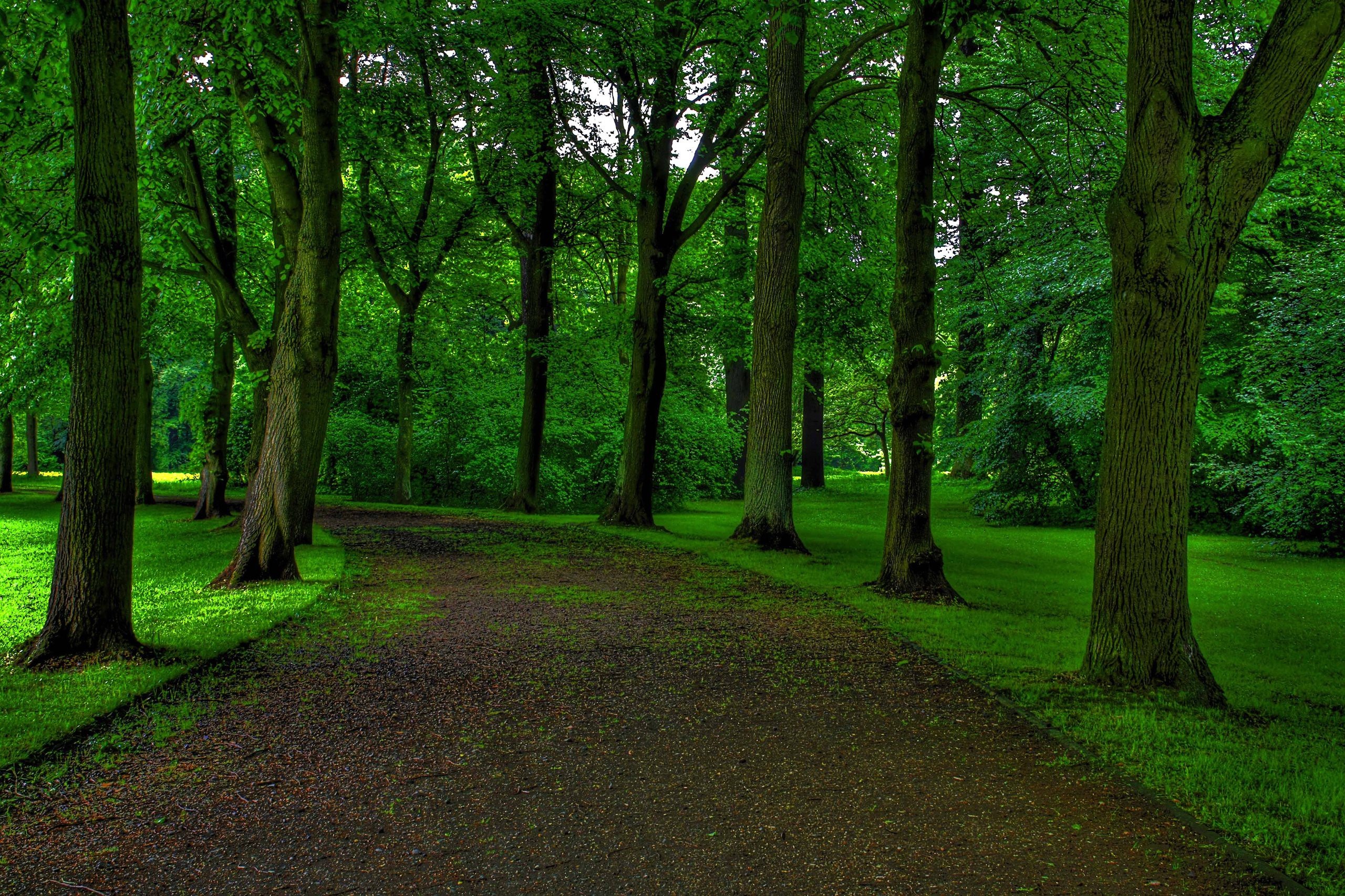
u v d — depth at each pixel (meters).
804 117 14.31
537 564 12.50
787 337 14.49
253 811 3.90
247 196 19.58
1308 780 4.36
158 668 6.12
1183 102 5.68
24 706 5.16
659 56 16.02
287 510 10.36
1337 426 15.88
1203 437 21.02
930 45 10.72
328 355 10.72
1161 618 6.01
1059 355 24.56
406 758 4.61
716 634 7.84
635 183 20.14
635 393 18.47
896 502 10.73
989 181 22.28
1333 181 16.86
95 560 6.40
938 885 3.27
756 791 4.20
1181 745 4.88
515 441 25.55
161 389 48.94
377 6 13.86
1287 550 18.05
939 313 25.94
